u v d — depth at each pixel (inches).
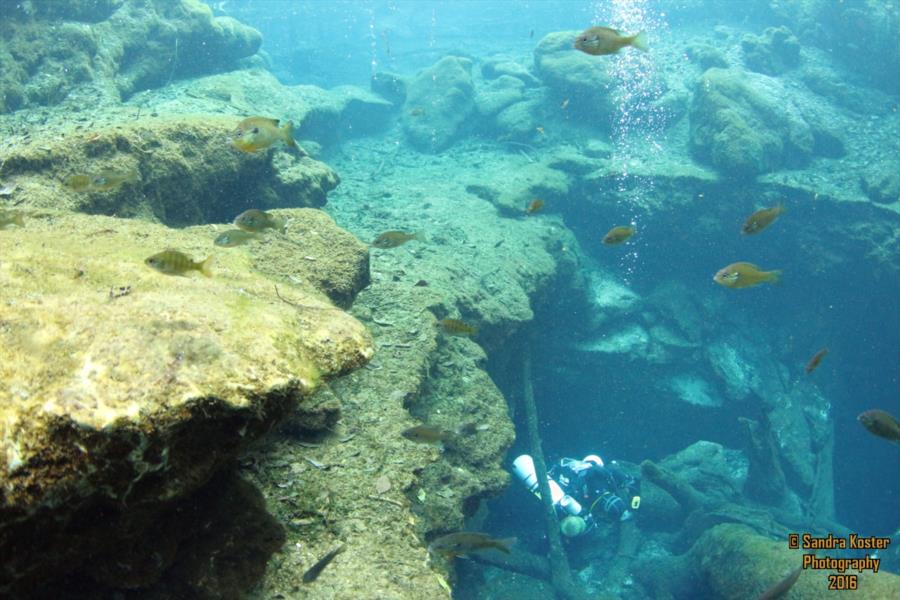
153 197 213.5
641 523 378.9
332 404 144.6
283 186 274.5
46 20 364.8
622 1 830.5
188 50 458.6
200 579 86.7
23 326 73.8
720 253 487.8
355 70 1042.1
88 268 91.9
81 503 64.9
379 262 283.4
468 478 182.4
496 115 596.7
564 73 565.0
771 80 570.9
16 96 314.2
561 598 299.0
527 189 452.8
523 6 1178.0
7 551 62.5
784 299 493.7
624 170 481.4
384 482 132.0
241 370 72.4
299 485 122.9
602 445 506.9
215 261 111.0
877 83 573.6
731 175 460.8
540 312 386.0
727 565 247.1
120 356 69.9
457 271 303.3
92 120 277.3
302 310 94.0
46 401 64.1
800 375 479.5
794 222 457.1
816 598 188.2
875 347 483.8
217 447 71.8
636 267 511.8
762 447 380.5
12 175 184.7
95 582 81.7
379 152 577.3
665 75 590.9
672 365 462.3
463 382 218.2
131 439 63.9
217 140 241.6
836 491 521.7
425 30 1231.5
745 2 743.7
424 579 110.0
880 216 428.5
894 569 319.6
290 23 1253.7
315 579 101.7
